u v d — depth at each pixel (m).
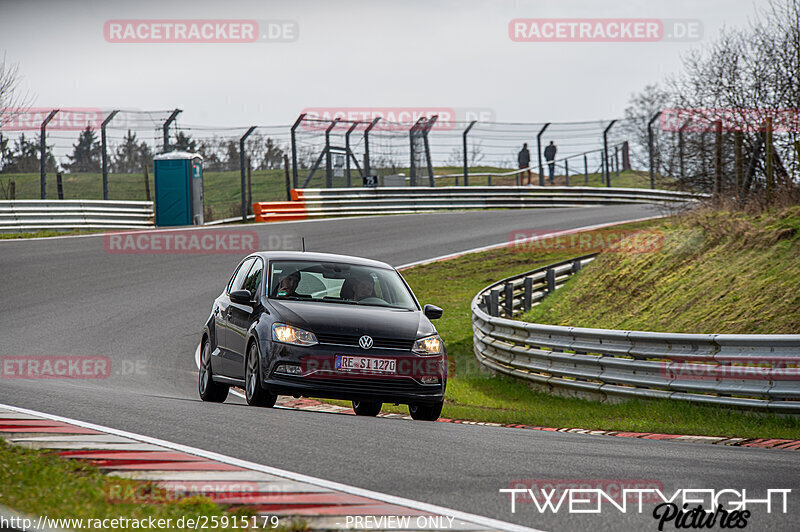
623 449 25.72
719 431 31.39
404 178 139.25
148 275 83.88
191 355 57.25
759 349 35.38
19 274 82.19
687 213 73.88
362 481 19.38
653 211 118.00
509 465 21.95
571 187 143.38
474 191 140.62
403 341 32.53
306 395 31.53
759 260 53.84
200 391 38.91
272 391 31.69
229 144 128.12
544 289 75.69
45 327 63.22
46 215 109.06
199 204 121.50
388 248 100.94
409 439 25.58
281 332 31.95
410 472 20.53
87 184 145.88
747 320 46.84
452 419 37.88
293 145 130.12
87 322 65.44
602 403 42.53
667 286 59.66
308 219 125.88
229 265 89.00
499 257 95.12
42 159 116.62
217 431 24.88
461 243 103.94
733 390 35.88
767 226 58.41
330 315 32.72
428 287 83.94
